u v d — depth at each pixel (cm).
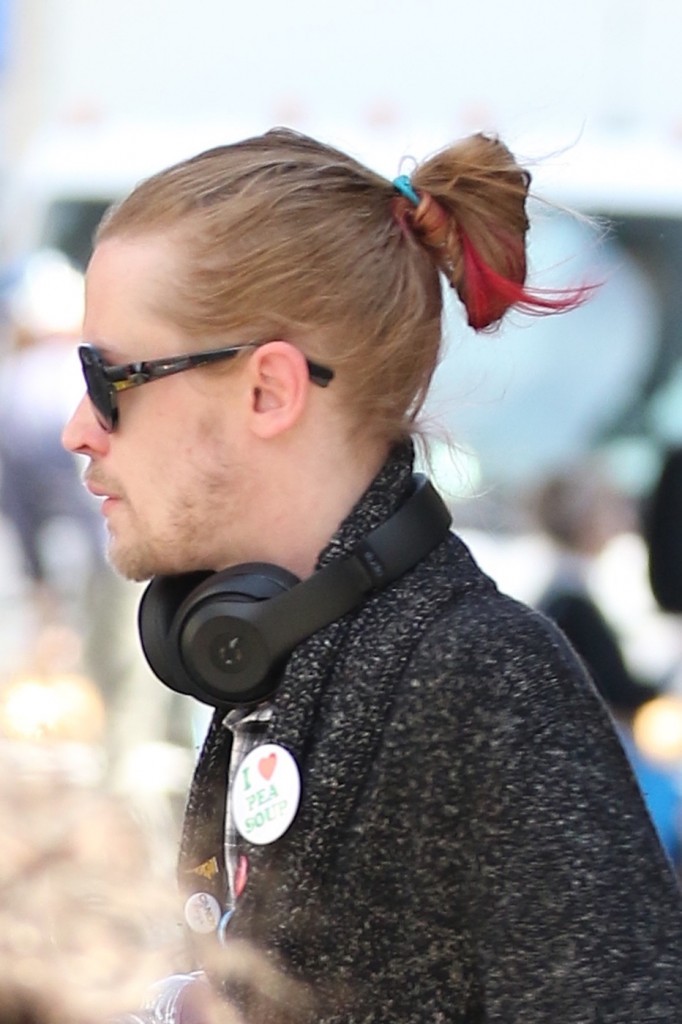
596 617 1500
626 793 456
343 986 453
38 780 375
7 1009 335
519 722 450
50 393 2034
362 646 471
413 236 510
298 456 490
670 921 444
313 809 458
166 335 487
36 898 347
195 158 510
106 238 503
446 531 500
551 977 432
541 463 1886
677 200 1945
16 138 2153
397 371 496
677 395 1942
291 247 485
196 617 480
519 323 589
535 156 584
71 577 1866
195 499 489
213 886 491
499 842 444
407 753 456
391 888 455
